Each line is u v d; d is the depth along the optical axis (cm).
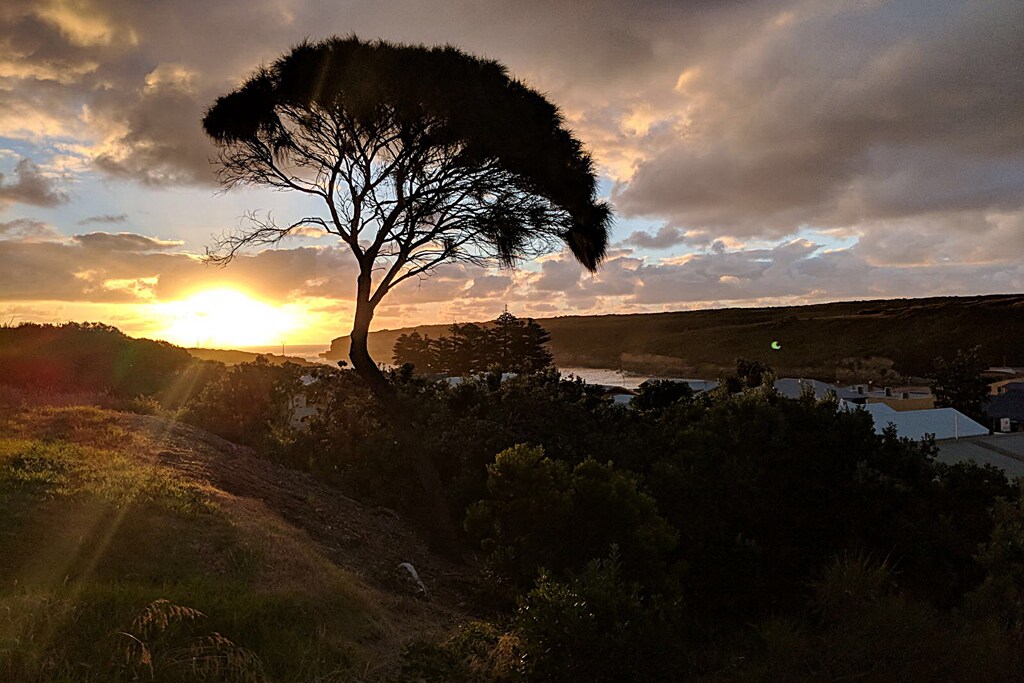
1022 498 739
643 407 1709
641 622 548
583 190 1288
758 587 916
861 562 589
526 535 805
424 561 957
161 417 1373
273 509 888
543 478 821
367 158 1180
